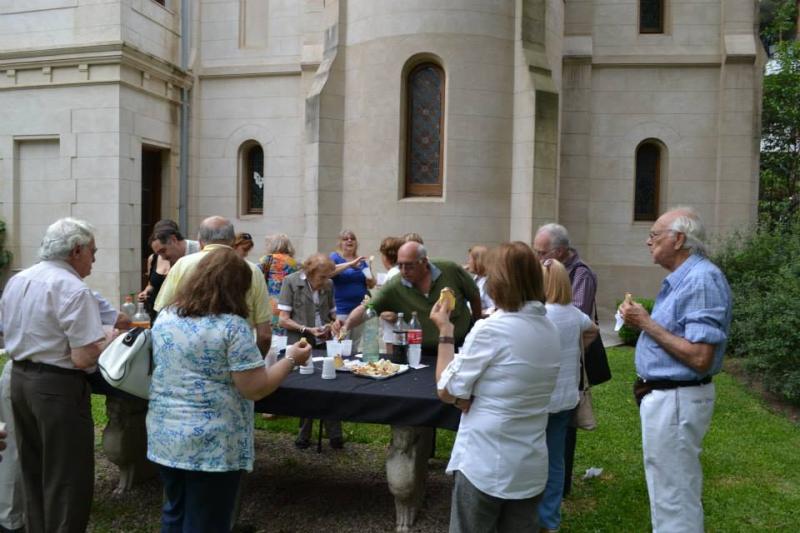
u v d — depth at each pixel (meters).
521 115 10.02
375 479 5.09
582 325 3.87
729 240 11.14
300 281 5.72
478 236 10.05
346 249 7.36
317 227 10.52
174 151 12.48
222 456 2.95
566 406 3.73
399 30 9.99
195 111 12.89
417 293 4.89
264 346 4.27
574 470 5.18
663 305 3.29
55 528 3.58
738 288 9.76
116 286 10.79
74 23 10.84
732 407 7.04
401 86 10.06
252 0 12.76
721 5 12.70
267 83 12.71
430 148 10.27
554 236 4.40
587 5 12.77
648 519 4.30
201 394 2.94
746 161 12.52
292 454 5.61
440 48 9.88
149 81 11.49
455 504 2.85
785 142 18.09
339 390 3.96
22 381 3.55
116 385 3.34
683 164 12.90
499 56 10.07
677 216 3.30
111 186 10.77
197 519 3.02
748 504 4.54
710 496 4.67
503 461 2.73
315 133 10.51
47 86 10.98
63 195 11.00
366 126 10.32
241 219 12.95
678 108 12.86
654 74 12.88
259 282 4.23
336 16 10.62
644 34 12.93
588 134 12.88
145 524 4.26
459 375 2.78
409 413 3.82
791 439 5.96
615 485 4.87
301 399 4.01
